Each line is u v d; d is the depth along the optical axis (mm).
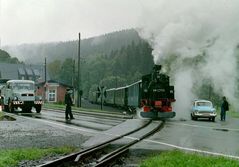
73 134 21719
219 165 11156
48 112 45406
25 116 36375
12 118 32625
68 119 33500
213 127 28625
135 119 35219
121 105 59438
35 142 18031
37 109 43062
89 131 23625
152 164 11570
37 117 35406
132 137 20625
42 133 21922
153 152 15242
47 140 18844
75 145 17312
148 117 36531
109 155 13344
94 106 78000
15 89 42156
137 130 24203
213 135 22547
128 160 13352
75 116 38562
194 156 13102
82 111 50688
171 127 27766
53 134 21516
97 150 15047
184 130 25453
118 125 27984
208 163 11672
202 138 20828
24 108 43469
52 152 14820
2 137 19688
